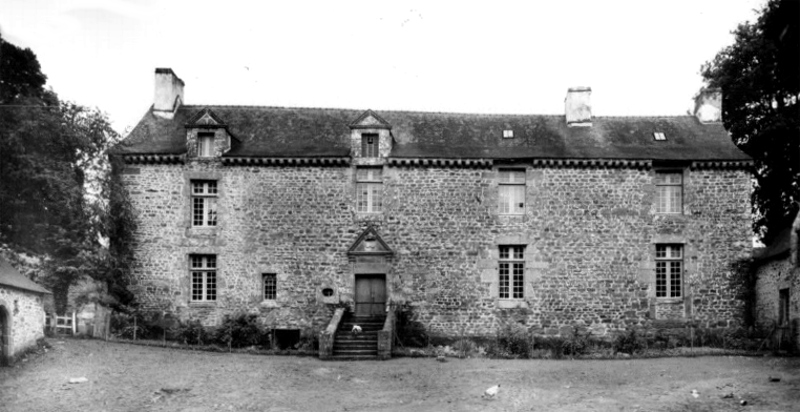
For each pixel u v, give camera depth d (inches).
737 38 1098.7
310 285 893.2
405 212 903.1
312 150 920.9
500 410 550.3
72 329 812.0
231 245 898.7
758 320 884.6
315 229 901.2
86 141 866.8
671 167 909.2
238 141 940.0
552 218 901.8
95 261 840.3
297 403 574.9
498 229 900.6
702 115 997.8
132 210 900.0
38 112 853.8
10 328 648.4
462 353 815.1
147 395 586.2
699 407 546.0
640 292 892.6
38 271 837.2
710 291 893.2
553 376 674.2
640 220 903.1
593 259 896.3
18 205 839.1
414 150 922.7
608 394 594.6
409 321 882.8
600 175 908.6
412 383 647.1
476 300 890.7
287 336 890.7
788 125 1006.4
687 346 877.8
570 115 988.6
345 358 774.5
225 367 705.6
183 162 907.4
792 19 973.8
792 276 796.6
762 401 556.7
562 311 888.9
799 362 736.3
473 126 986.1
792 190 1048.2
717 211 903.1
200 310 888.3
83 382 613.3
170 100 976.9
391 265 893.8
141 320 880.9
